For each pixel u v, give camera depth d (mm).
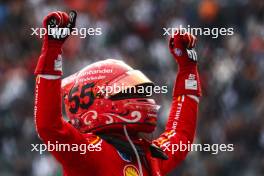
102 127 9586
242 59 31594
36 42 35625
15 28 36531
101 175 9289
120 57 33938
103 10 36688
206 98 29719
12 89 32844
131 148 9547
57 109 8828
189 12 34188
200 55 30766
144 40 35094
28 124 31312
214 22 33375
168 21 34969
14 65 34625
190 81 11016
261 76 31297
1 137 30969
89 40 34906
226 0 33781
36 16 36719
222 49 31750
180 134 10797
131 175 9477
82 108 9664
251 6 33750
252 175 27359
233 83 30594
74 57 33750
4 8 37562
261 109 29453
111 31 35406
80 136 9133
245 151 28000
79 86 9727
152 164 9898
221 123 29047
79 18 35500
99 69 9727
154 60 33312
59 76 8891
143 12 36156
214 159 27562
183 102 10984
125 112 9617
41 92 8812
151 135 10234
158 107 9914
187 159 27125
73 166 9141
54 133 8820
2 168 30141
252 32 33156
